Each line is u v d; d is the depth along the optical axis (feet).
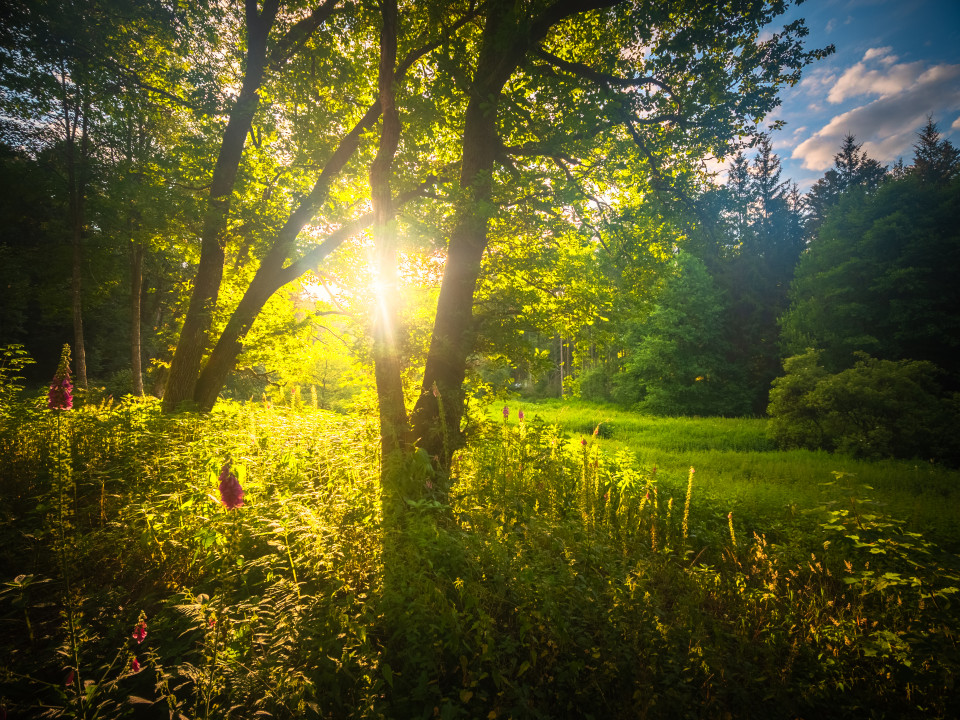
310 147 38.11
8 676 7.91
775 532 20.68
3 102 43.24
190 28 33.83
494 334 24.03
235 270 39.78
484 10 25.05
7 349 29.19
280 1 33.14
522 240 28.55
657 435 68.28
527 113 24.86
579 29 30.27
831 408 58.59
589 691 9.60
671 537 19.13
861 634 11.80
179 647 8.84
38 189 53.42
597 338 30.53
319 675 8.50
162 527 12.36
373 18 30.89
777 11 23.65
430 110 26.35
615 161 26.89
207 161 36.14
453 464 22.09
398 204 26.76
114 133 55.52
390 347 22.24
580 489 20.35
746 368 118.83
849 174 159.12
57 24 29.09
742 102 24.50
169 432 23.13
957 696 10.23
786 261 131.75
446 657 10.09
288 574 11.93
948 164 137.18
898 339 78.23
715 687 10.21
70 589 10.37
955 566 13.79
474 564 12.14
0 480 16.75
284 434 25.02
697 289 112.68
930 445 51.34
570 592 11.57
